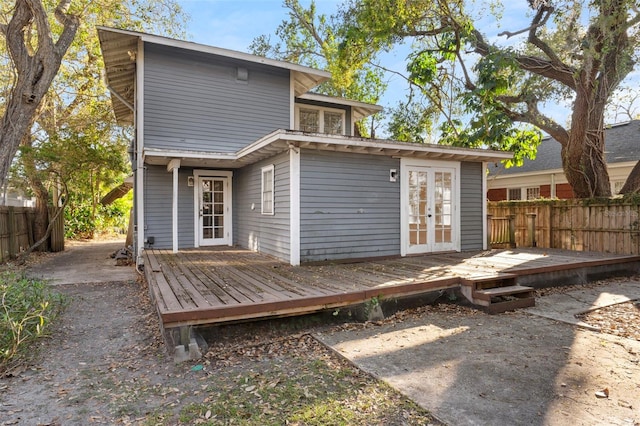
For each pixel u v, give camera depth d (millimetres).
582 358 3361
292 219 6496
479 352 3502
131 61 8805
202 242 9414
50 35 6805
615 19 8078
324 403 2564
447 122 14203
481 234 8766
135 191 9297
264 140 6387
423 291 4945
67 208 16094
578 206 9336
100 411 2523
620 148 12828
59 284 7055
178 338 3439
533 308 5094
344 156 7051
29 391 2828
